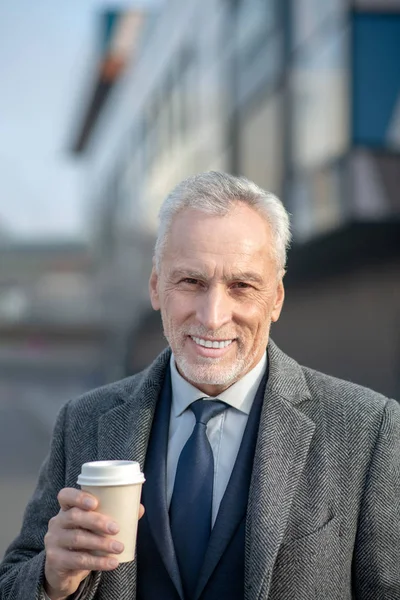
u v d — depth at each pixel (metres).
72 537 1.84
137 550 2.15
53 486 2.34
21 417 16.77
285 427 2.20
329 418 2.23
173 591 2.11
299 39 11.49
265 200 2.17
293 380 2.30
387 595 2.10
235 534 2.11
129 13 36.81
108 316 24.41
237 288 2.12
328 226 10.75
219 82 15.28
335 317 13.89
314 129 11.05
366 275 13.25
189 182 2.18
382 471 2.15
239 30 14.11
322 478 2.14
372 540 2.11
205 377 2.12
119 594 2.08
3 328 57.59
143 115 22.62
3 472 10.09
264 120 12.85
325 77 10.64
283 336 14.88
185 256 2.10
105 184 29.86
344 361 13.72
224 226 2.10
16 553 2.30
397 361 13.00
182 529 2.13
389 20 9.98
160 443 2.25
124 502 1.85
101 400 2.40
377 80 9.98
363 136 9.98
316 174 11.01
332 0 10.27
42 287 63.28
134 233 22.70
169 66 19.31
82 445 2.33
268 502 2.08
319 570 2.07
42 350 53.28
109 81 39.56
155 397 2.32
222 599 2.08
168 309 2.15
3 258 66.38
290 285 14.19
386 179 10.05
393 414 2.25
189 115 17.41
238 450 2.21
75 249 66.00
